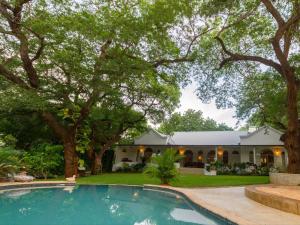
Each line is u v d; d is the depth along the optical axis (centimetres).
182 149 3350
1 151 1427
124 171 3030
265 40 2041
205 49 2106
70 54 1727
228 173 2691
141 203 1070
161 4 1806
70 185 1520
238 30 1959
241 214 756
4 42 1700
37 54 1797
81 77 1741
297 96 1992
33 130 2427
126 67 1767
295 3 1422
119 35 1802
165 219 784
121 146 3478
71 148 2027
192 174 2644
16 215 781
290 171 1764
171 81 2202
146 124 3164
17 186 1280
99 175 2356
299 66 1955
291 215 745
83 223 708
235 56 1909
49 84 1853
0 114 2173
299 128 1802
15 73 1883
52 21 1673
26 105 1694
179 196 1243
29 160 1845
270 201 886
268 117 2673
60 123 2194
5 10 1561
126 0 1969
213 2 1600
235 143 3108
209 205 871
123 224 711
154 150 3497
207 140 3284
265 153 3241
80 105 2042
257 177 2280
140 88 2242
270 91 2286
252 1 1747
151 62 2023
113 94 2170
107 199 1152
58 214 816
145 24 1803
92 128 2583
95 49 1844
